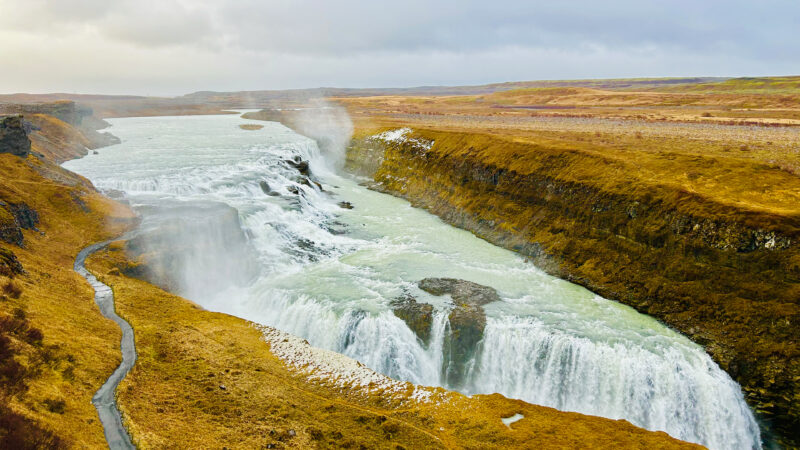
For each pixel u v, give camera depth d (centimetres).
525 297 5138
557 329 4466
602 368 4128
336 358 4050
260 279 5644
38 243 4903
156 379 3141
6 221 4512
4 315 2994
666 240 5109
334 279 5559
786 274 4169
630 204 5609
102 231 5594
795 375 3669
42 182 6153
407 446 2891
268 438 2731
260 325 4494
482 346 4512
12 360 2602
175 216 6078
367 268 5891
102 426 2497
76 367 2950
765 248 4369
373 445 2847
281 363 3825
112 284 4547
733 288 4406
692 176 5741
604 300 5109
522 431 3192
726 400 3844
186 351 3641
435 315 4703
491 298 5091
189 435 2580
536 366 4350
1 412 2088
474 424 3244
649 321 4672
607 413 4081
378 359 4494
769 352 3859
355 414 3184
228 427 2775
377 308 4809
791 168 5716
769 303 4116
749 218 4569
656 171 6075
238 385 3303
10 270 3756
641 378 4009
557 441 3092
